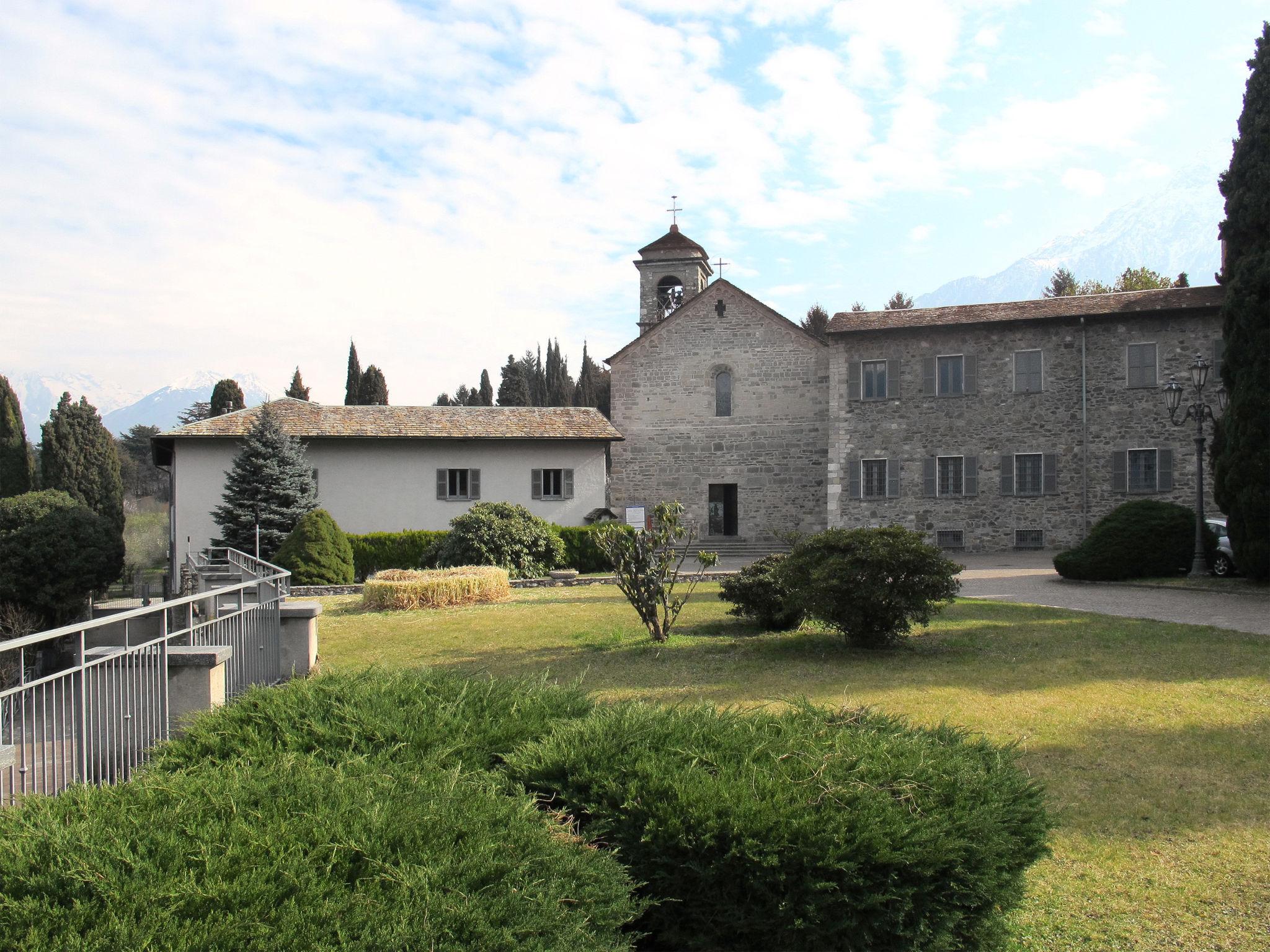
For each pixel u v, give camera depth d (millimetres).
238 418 30906
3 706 5594
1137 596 16812
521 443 31547
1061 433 29656
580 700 5801
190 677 7398
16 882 2982
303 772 3998
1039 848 4305
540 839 3520
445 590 18594
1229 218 18906
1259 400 17094
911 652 11352
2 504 26031
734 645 12156
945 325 30250
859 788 3969
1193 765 6727
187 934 2715
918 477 30938
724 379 35625
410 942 2803
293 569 23797
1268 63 18328
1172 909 4668
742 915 3691
